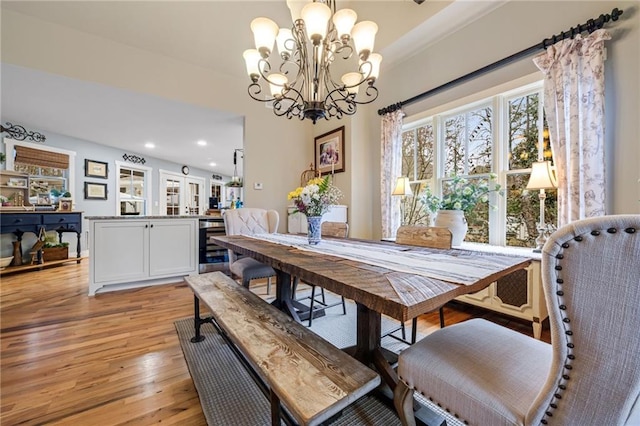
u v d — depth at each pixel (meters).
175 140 5.55
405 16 2.96
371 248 1.79
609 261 0.55
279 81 2.03
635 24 1.83
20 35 2.76
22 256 4.18
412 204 3.53
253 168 4.11
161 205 7.43
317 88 2.00
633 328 0.54
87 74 3.05
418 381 0.91
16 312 2.50
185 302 2.77
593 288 0.58
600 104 1.89
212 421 1.22
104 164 5.99
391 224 3.54
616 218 0.54
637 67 1.82
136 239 3.20
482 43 2.68
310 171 4.51
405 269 1.18
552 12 2.22
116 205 6.23
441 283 0.97
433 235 1.89
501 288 2.18
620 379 0.56
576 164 1.98
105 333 2.10
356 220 3.89
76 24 2.96
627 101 1.86
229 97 3.93
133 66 3.29
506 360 0.87
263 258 1.57
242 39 3.53
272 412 0.98
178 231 3.46
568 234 0.60
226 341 1.76
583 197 1.95
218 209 4.53
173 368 1.66
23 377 1.56
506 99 2.61
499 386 0.78
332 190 2.16
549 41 2.14
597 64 1.90
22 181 4.62
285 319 1.33
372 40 1.77
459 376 0.83
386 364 1.34
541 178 2.04
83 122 4.46
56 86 3.18
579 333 0.60
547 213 2.40
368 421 1.24
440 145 3.18
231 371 1.58
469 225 2.94
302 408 0.74
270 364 0.95
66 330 2.15
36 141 4.83
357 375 0.89
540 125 2.41
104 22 3.01
